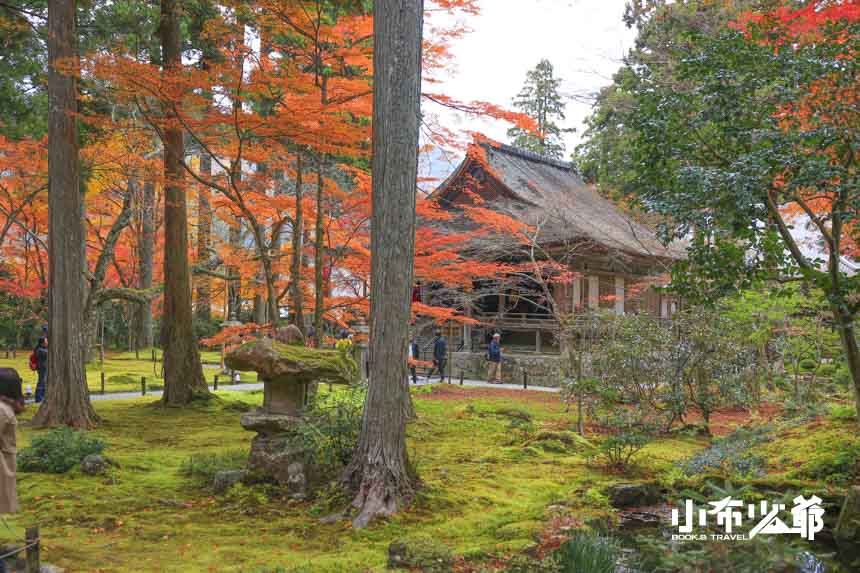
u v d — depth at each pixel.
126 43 13.53
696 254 7.39
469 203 26.58
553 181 28.97
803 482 7.71
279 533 6.48
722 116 7.43
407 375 7.44
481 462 9.96
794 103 7.29
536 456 10.49
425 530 6.52
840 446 8.60
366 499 7.00
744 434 10.46
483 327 28.11
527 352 26.30
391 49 7.31
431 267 18.08
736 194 6.59
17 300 33.59
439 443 11.68
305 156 14.32
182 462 9.66
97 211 27.88
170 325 16.47
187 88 11.59
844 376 13.58
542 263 20.69
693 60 7.59
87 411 13.29
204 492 8.06
